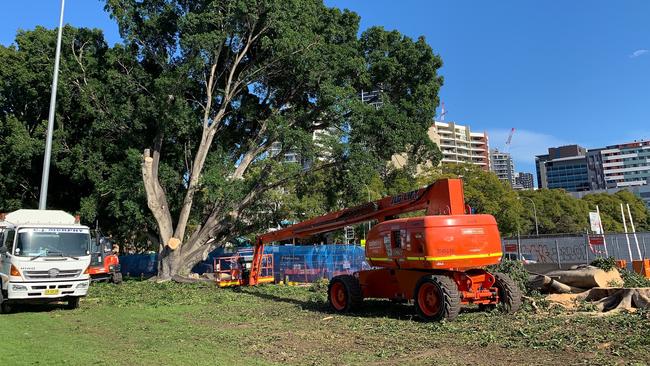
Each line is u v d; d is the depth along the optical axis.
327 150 26.16
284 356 8.40
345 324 11.73
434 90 28.95
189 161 28.78
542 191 90.88
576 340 8.62
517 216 62.03
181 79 23.89
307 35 24.81
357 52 28.69
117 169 26.16
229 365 7.71
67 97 26.27
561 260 34.44
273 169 26.20
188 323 12.51
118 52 25.61
